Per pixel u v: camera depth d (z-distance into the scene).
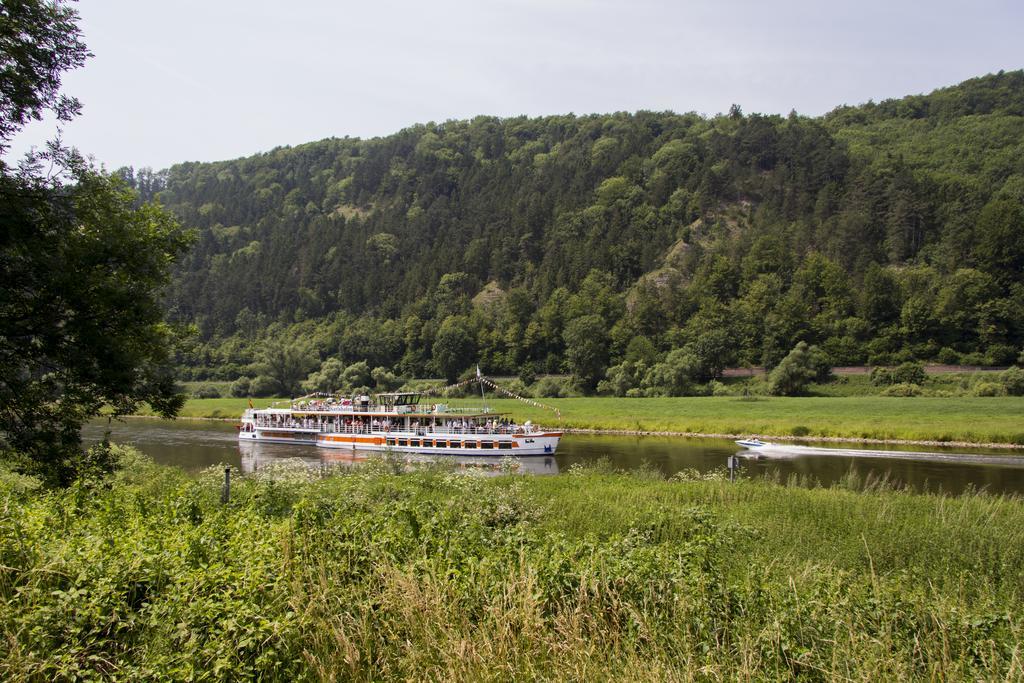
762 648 8.45
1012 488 35.12
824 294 138.62
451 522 14.79
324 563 9.90
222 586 8.73
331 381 120.62
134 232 21.08
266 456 54.12
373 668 8.01
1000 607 10.61
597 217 196.38
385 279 180.75
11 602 7.97
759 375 119.62
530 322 140.38
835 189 183.50
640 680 7.75
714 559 11.99
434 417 60.19
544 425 77.38
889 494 24.59
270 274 182.62
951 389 98.88
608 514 19.31
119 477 23.70
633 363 114.12
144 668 7.18
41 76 18.56
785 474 40.47
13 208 17.97
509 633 8.40
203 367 145.00
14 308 18.97
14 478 19.02
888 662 8.07
